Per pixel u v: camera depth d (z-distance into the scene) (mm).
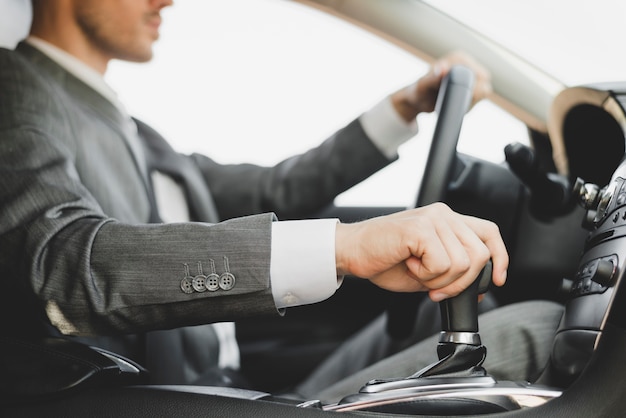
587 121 1000
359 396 645
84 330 743
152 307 717
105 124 1307
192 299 706
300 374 1562
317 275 702
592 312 700
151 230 740
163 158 1547
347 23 1712
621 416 574
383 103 1691
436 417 609
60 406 618
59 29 1343
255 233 710
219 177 1774
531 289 1159
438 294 669
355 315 1601
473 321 670
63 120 1196
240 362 1564
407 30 1652
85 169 1234
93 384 628
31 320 862
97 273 731
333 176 1718
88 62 1384
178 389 642
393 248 663
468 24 1591
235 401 610
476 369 668
